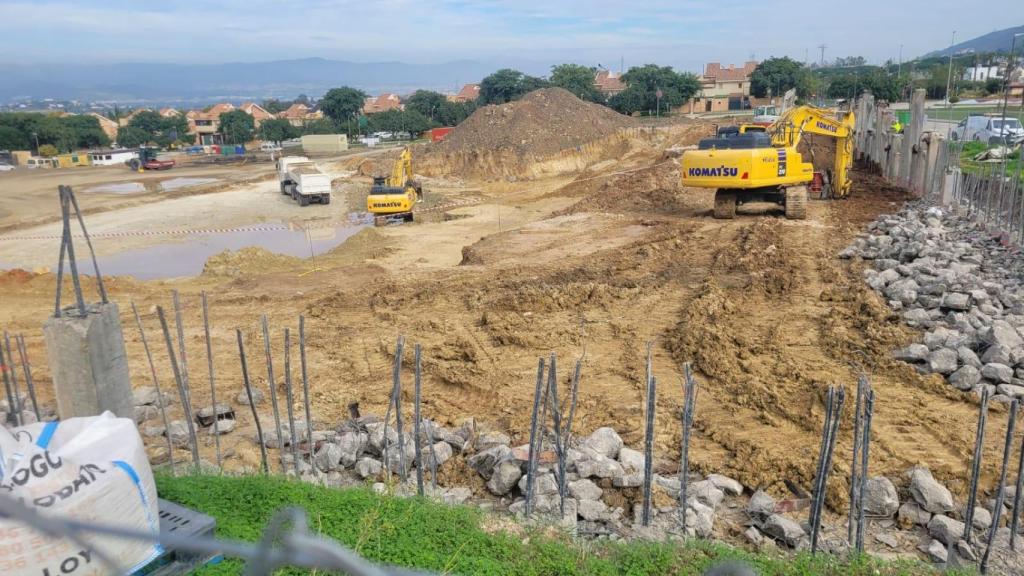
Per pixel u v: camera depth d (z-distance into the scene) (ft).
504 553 20.44
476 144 185.37
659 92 302.25
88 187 201.77
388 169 192.54
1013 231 57.41
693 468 29.76
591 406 35.68
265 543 7.97
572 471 27.91
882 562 21.29
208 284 74.74
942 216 68.69
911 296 45.57
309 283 70.18
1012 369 35.50
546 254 73.56
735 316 46.75
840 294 48.73
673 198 99.04
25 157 310.86
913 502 26.13
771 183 76.43
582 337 45.27
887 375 36.58
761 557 21.33
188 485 23.12
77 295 22.54
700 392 36.58
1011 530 23.27
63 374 22.29
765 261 58.54
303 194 147.13
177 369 27.91
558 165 179.83
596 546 22.02
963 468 28.32
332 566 7.60
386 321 51.62
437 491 26.94
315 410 37.70
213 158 303.48
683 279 56.13
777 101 303.89
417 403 25.89
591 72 370.94
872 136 116.06
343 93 399.03
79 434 16.71
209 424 35.88
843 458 29.22
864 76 274.57
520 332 46.21
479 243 82.43
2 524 13.99
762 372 37.65
